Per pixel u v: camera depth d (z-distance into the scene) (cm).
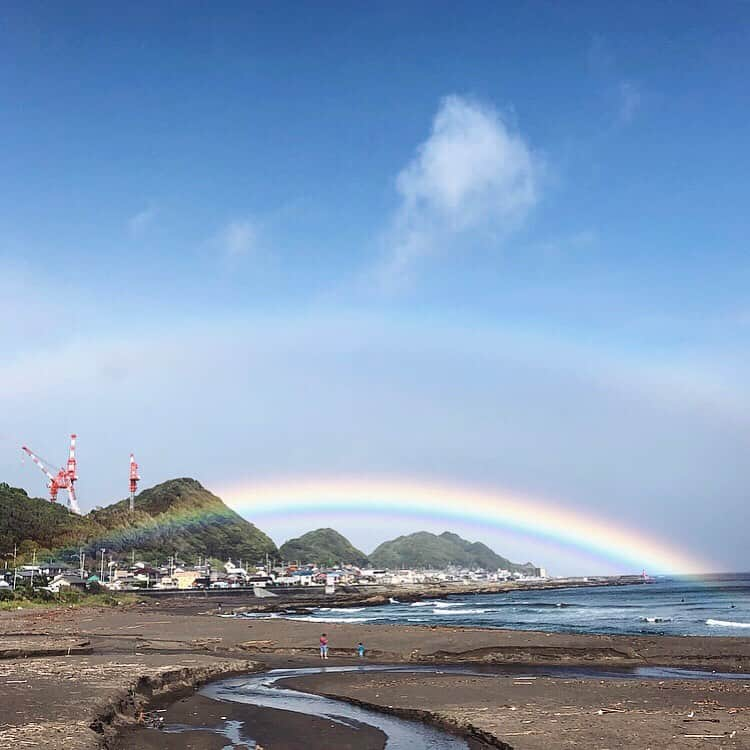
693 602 17062
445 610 15162
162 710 3108
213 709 3127
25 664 4175
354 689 3647
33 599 13638
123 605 15475
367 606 17888
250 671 4512
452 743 2459
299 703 3319
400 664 4975
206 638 6538
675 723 2602
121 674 3659
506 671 4566
